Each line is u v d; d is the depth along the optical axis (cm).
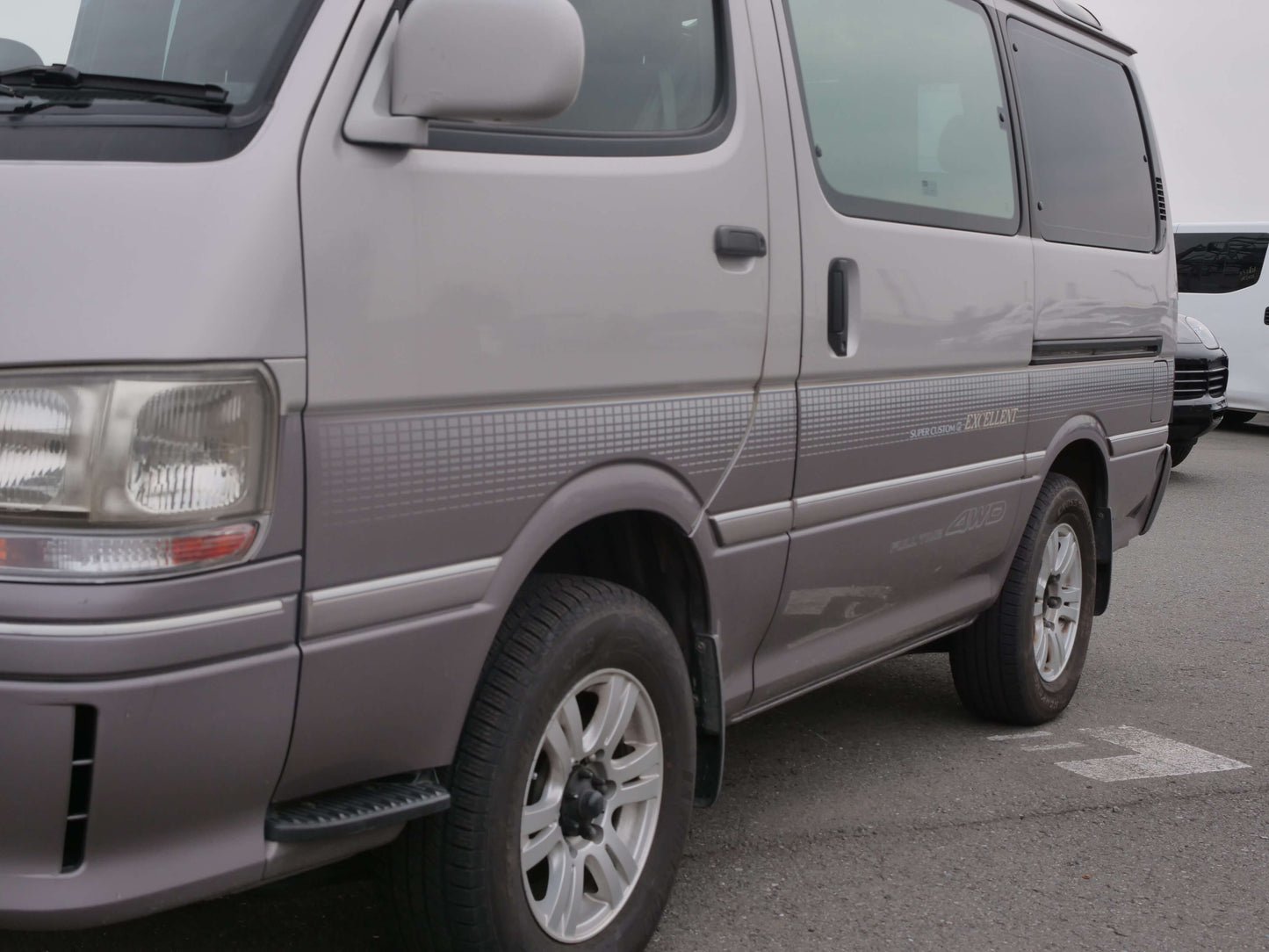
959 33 407
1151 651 593
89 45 239
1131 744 459
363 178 213
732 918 315
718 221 284
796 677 343
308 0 221
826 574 337
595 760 271
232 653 198
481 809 241
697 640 299
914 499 367
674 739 285
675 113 283
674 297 272
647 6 281
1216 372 1126
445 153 229
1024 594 445
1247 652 594
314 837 213
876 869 347
